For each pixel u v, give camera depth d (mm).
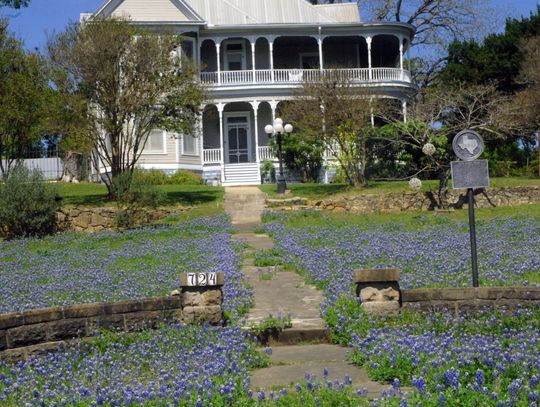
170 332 10109
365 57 48531
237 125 45875
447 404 6578
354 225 26109
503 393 6828
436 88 41438
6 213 27203
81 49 29953
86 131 30594
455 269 14633
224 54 46438
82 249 23422
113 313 10383
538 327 9469
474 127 34375
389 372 8039
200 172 43438
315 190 33750
